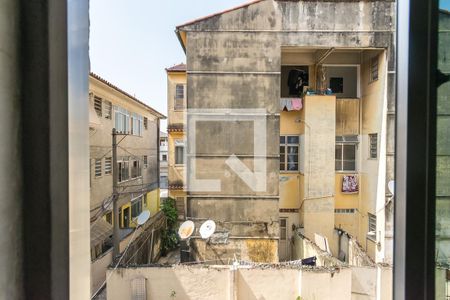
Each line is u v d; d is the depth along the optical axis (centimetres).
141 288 335
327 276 366
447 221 66
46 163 56
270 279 377
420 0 65
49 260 57
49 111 56
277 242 521
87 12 70
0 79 52
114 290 307
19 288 56
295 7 523
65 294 59
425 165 65
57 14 57
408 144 66
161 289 346
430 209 66
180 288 354
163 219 510
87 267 69
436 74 66
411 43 65
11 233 54
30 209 56
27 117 56
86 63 69
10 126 54
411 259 65
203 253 504
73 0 63
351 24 519
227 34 522
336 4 521
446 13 66
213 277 364
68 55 60
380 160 516
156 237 477
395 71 72
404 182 67
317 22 522
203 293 359
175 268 355
